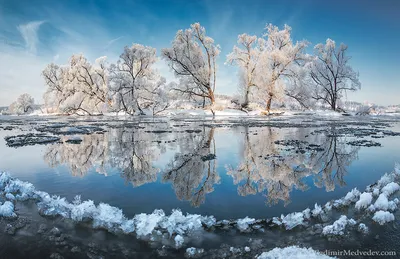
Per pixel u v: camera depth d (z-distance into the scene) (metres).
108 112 53.06
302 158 9.91
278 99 46.03
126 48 44.84
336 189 6.28
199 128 22.27
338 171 8.00
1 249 3.62
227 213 4.86
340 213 4.72
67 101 51.75
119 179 7.23
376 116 47.03
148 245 3.74
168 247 3.68
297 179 7.15
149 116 45.91
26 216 4.70
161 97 46.84
